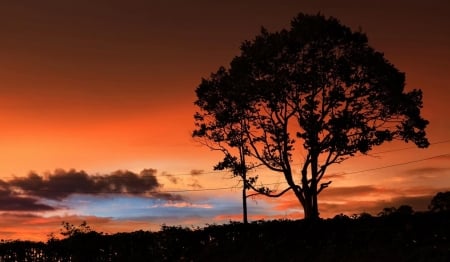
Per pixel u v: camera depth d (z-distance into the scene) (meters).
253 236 31.94
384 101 40.31
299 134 40.06
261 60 39.97
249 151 43.47
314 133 40.00
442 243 26.69
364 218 30.30
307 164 41.19
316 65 39.72
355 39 39.97
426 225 28.39
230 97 41.59
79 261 35.06
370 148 40.53
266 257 30.16
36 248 36.03
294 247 30.19
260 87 39.69
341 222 30.44
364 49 40.31
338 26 39.34
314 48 39.69
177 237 33.56
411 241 27.41
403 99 40.12
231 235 32.59
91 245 35.09
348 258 27.67
